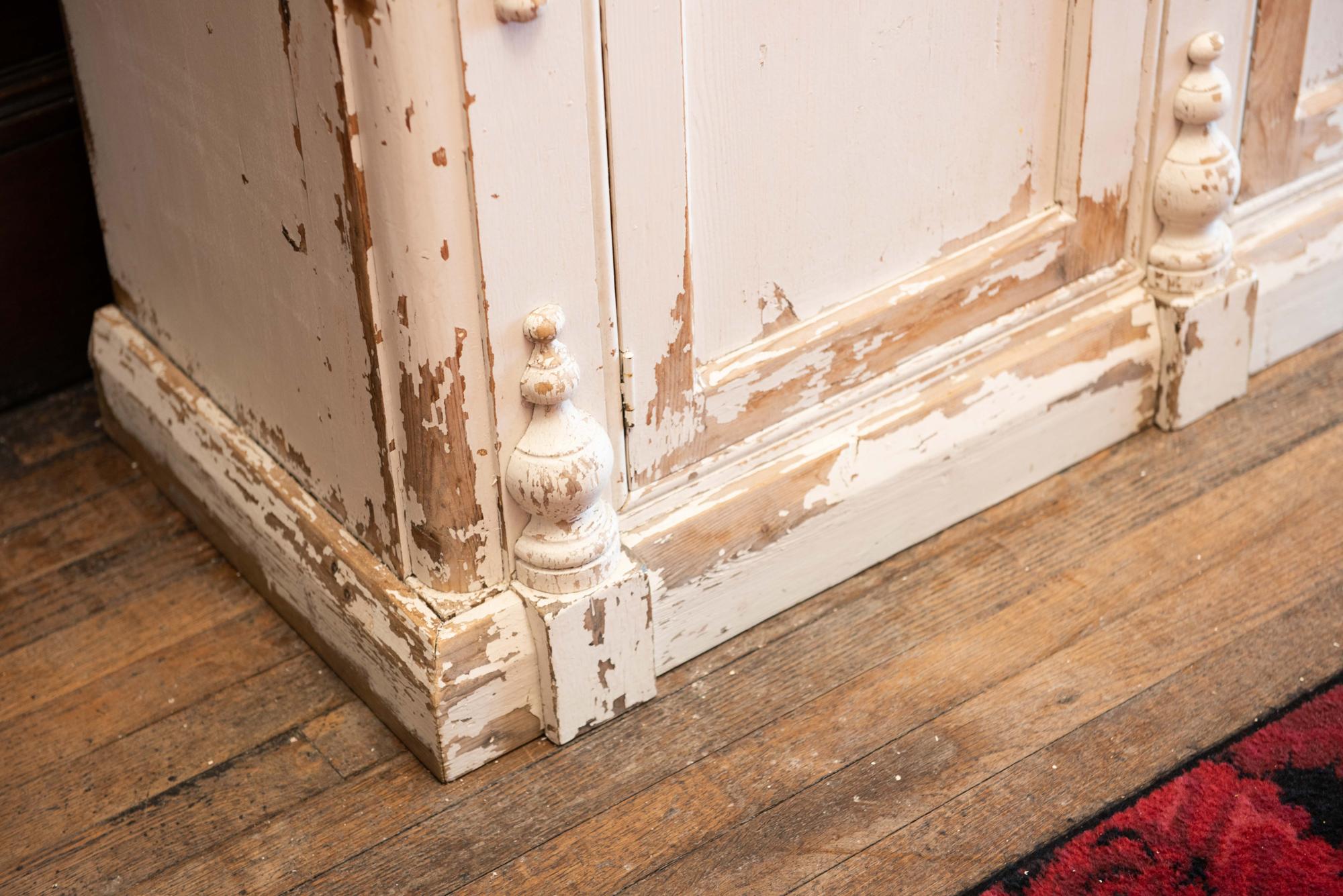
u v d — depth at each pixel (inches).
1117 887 54.2
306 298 57.2
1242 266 74.4
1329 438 75.0
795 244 60.7
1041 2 62.2
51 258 80.9
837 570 68.2
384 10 46.3
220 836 59.0
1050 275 69.7
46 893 57.1
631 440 59.4
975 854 56.2
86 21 64.1
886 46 58.5
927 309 65.9
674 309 57.7
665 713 63.1
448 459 55.4
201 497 71.6
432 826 58.8
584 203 53.0
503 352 53.8
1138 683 62.9
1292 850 55.1
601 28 50.3
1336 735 59.6
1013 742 60.7
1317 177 77.4
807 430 65.2
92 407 83.8
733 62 54.6
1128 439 76.0
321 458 62.2
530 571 58.2
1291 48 71.1
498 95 48.9
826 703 63.0
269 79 52.6
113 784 61.4
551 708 60.6
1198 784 57.9
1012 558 69.7
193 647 67.9
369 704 63.9
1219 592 67.1
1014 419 70.3
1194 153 69.3
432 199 49.6
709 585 63.8
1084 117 65.9
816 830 57.7
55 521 75.6
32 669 67.1
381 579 60.3
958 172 64.4
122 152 66.7
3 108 75.7
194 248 64.4
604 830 58.2
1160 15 65.4
